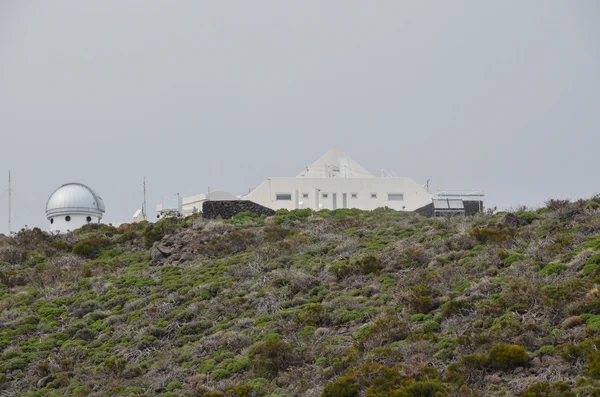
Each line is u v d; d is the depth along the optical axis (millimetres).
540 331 122375
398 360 124062
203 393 129750
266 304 165125
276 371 133625
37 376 153125
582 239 163375
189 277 195875
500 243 174250
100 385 143500
